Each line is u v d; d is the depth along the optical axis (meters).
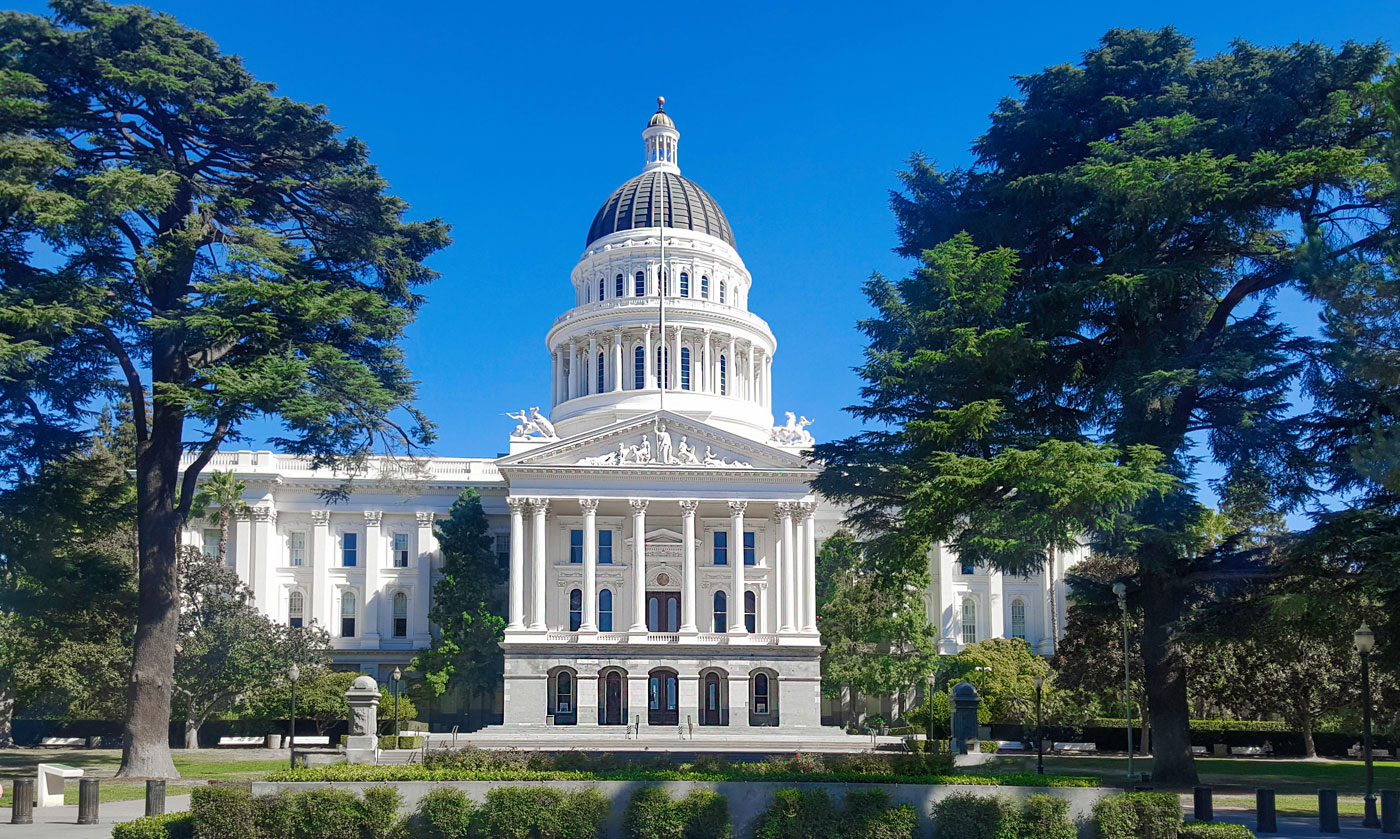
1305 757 65.81
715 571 91.00
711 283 110.81
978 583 101.88
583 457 87.62
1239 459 39.72
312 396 41.97
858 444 37.97
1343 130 37.47
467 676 85.38
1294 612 34.44
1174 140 37.69
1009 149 43.34
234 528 95.31
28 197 38.28
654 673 85.94
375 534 97.38
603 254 110.75
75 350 44.31
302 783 25.77
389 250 48.56
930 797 26.58
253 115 44.94
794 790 25.88
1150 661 41.53
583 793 25.73
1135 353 38.31
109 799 37.22
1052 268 39.97
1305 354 38.06
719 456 88.62
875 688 82.56
